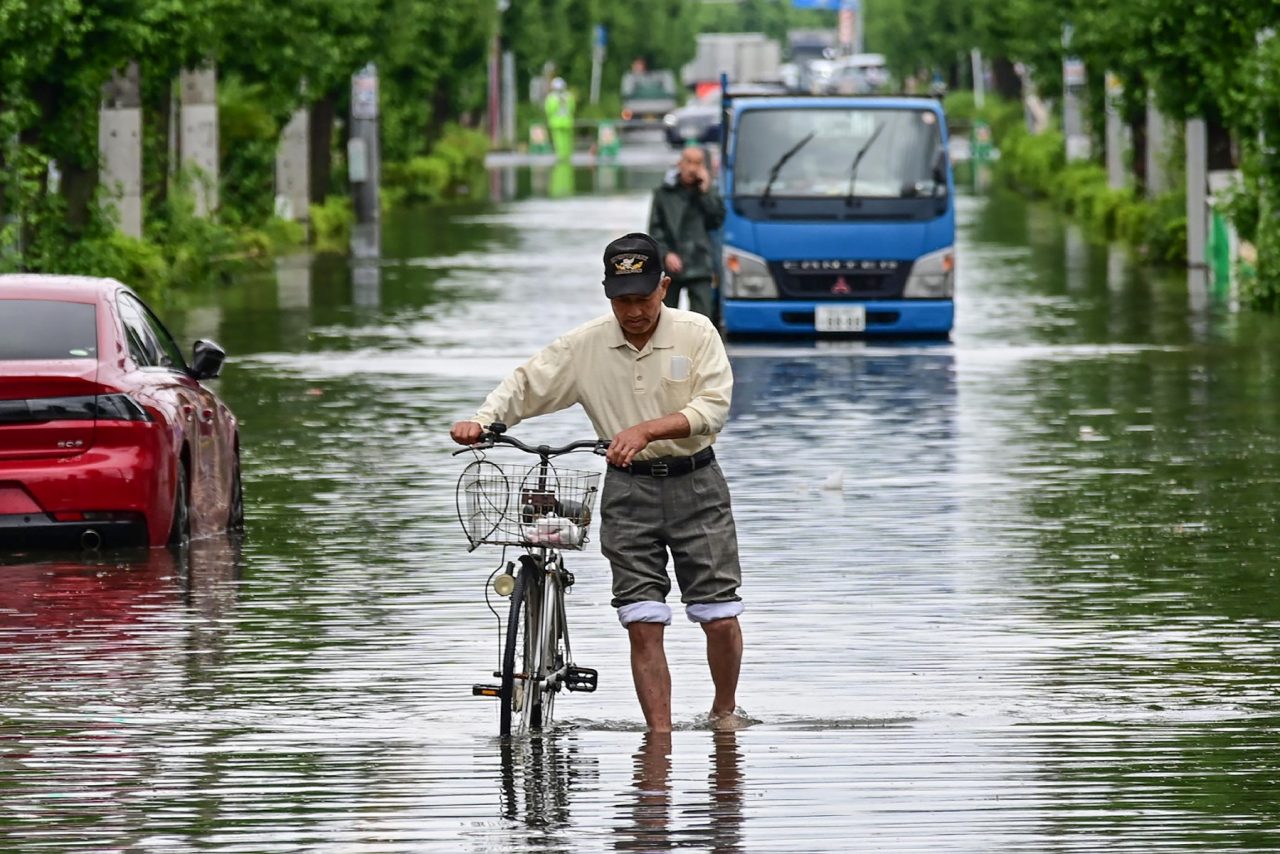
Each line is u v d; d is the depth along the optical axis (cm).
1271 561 3356
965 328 7156
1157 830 1989
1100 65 10475
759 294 6950
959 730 2367
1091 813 2044
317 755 2278
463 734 2367
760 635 2853
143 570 3338
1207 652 2739
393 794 2123
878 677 2616
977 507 3878
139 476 3431
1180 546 3491
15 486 3400
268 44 9762
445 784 2161
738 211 6950
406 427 4938
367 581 3244
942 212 6931
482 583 3225
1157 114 10562
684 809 2066
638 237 2325
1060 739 2325
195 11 7100
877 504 3916
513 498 2288
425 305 7862
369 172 12000
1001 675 2623
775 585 3189
